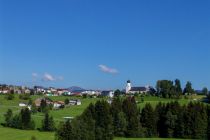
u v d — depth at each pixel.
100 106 194.25
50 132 184.50
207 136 192.25
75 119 151.38
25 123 196.75
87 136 147.38
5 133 175.12
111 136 169.38
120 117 192.50
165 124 196.12
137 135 191.75
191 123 191.75
